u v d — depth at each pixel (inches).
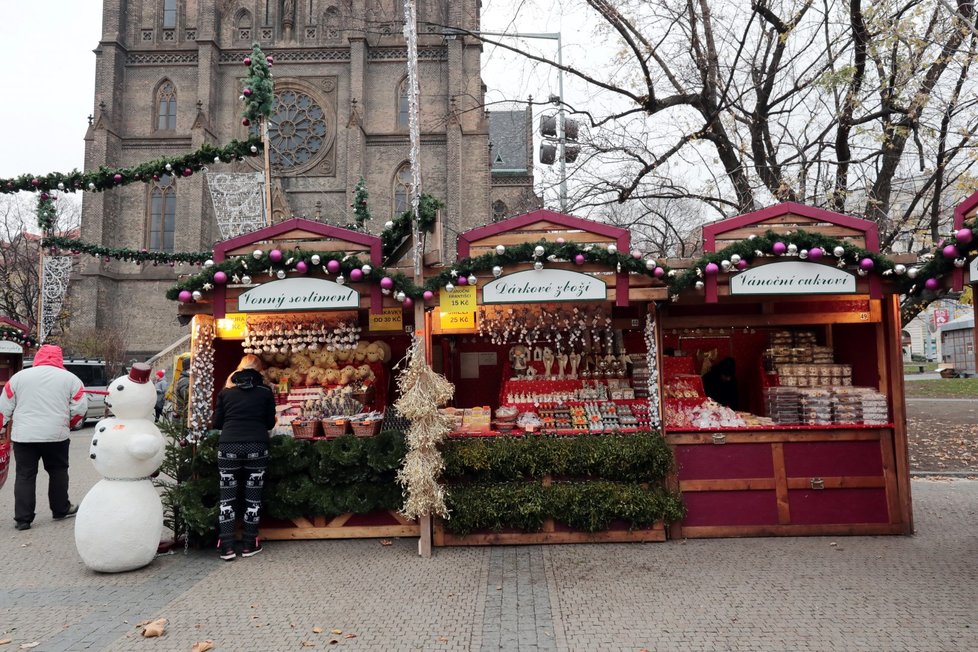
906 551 221.6
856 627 158.4
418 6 1401.3
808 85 438.9
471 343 322.3
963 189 383.6
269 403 239.8
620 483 240.4
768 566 207.2
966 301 291.6
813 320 271.1
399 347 323.3
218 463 234.1
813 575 197.8
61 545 251.3
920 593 180.9
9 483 391.5
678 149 486.3
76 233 1545.3
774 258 232.1
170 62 1409.9
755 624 161.2
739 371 321.1
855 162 429.4
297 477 250.5
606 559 218.1
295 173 1390.3
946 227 463.2
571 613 170.6
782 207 237.1
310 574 209.2
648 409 262.8
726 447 245.1
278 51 1412.4
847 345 285.7
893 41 389.7
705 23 459.2
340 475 247.1
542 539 238.1
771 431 245.1
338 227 245.4
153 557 221.6
